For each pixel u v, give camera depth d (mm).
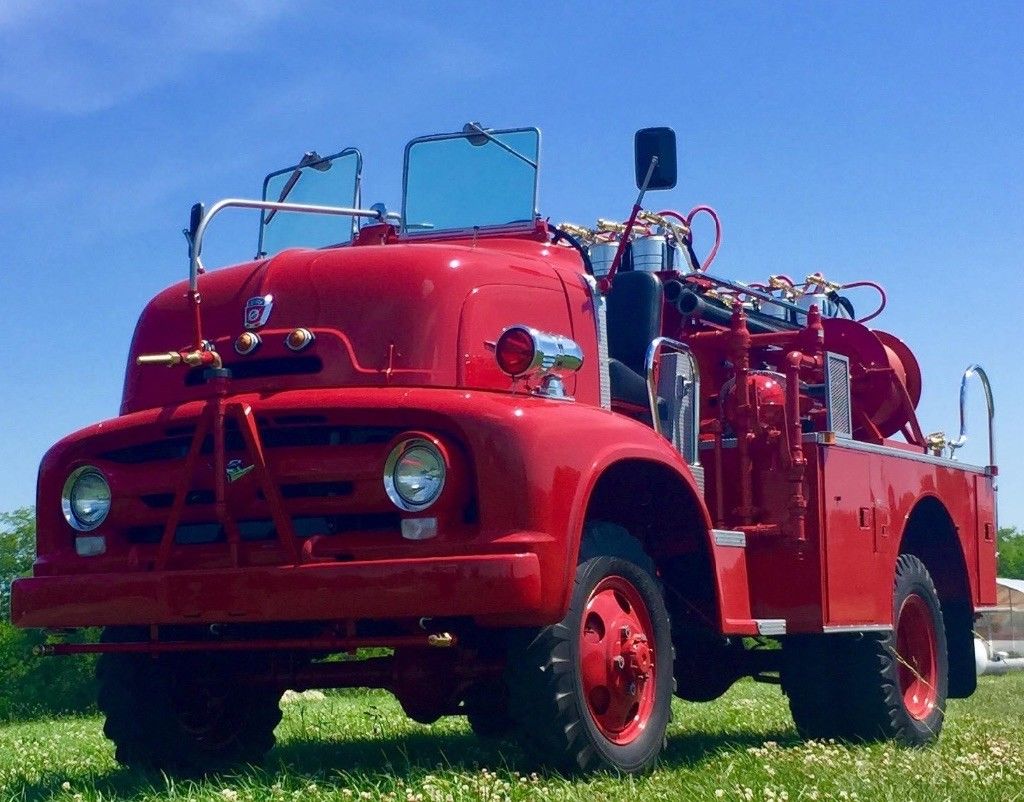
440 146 6973
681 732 8164
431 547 4797
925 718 7750
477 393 5098
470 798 4348
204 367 5504
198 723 6113
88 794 4957
